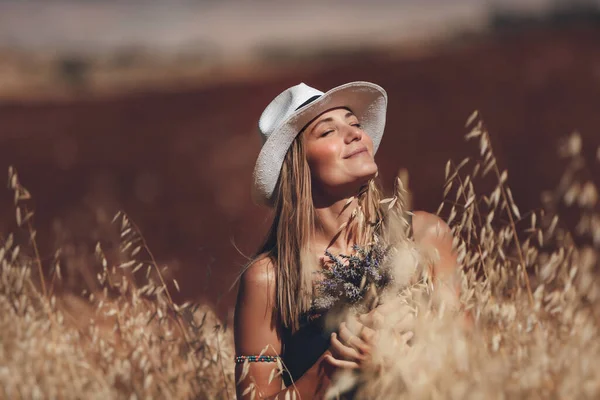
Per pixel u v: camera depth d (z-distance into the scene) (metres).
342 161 2.87
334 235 2.91
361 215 2.72
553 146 15.38
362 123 3.20
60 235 4.79
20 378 2.81
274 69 45.62
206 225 13.41
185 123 25.81
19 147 24.23
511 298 2.66
